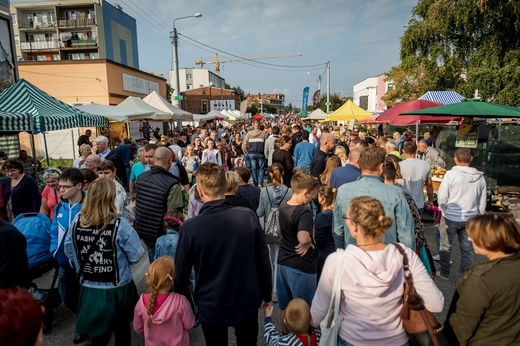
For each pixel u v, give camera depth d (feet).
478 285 5.85
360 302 5.73
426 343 5.69
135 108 45.50
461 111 18.61
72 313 12.78
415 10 57.72
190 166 28.48
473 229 6.47
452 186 13.39
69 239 9.02
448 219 13.71
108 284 8.61
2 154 19.39
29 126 21.09
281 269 10.02
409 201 10.42
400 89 78.59
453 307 6.30
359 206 6.03
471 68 51.19
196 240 7.14
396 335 5.77
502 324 5.77
